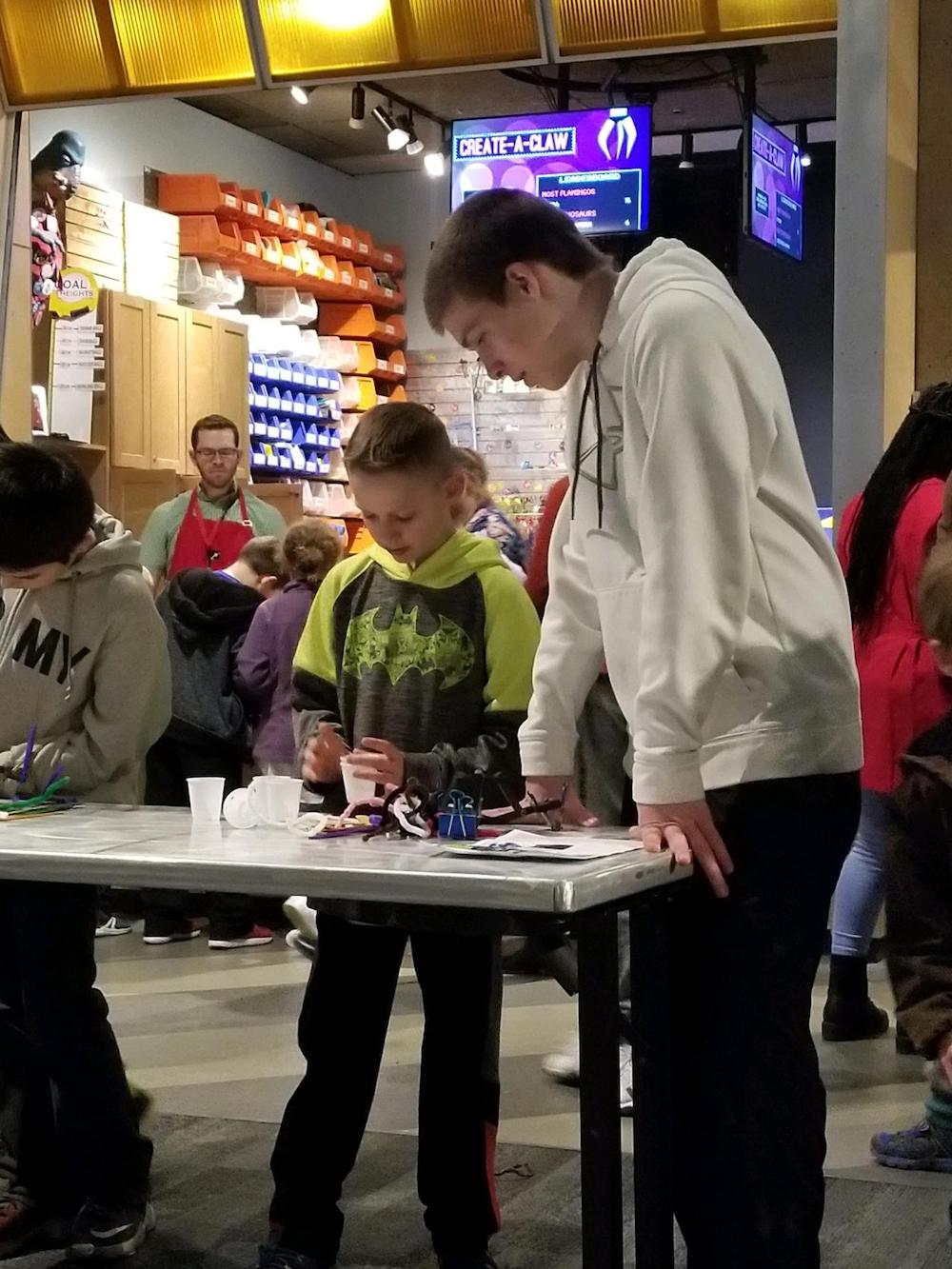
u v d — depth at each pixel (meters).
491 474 10.91
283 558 5.48
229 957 5.17
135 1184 2.70
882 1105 3.52
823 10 4.58
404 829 2.11
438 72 4.93
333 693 2.62
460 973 2.41
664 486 1.88
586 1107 1.81
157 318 7.86
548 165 9.10
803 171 10.56
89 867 1.93
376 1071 2.52
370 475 2.43
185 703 5.44
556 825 2.23
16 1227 2.70
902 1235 2.77
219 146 9.77
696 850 1.90
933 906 1.85
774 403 1.98
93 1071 2.58
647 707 1.87
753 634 1.96
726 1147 1.95
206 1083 3.71
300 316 9.86
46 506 2.50
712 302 1.94
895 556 3.57
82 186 7.58
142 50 5.14
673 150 11.38
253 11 4.97
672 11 4.68
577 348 2.09
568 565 2.27
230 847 2.00
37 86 5.26
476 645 2.49
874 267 4.42
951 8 4.55
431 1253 2.71
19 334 5.43
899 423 4.54
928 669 3.55
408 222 11.19
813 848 1.97
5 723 2.72
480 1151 2.45
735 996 1.96
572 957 3.69
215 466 6.45
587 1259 1.82
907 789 1.88
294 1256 2.47
